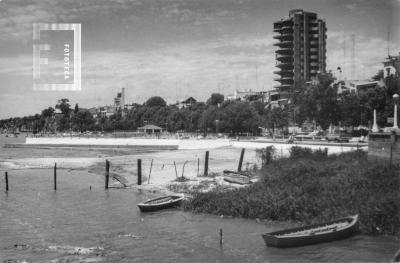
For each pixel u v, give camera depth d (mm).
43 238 36281
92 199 53812
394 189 40688
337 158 58969
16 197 56094
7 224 41094
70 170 85062
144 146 147500
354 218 35438
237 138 131750
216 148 115938
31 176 77688
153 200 47344
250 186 49031
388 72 118688
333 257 29812
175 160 91125
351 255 30031
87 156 119438
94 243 34688
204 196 45812
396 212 35750
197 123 198500
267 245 32312
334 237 33125
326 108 110312
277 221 39594
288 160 63312
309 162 56000
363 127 106812
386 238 33719
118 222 41281
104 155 120688
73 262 30266
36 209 48156
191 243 33906
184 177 63688
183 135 180125
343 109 109938
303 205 40250
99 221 41906
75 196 56219
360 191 41281
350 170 47344
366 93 104438
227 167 75500
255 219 40531
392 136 48250
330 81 112938
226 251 31797
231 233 36219
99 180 70562
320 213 39125
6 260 30672
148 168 79312
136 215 44094
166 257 30891
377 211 35875
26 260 30578
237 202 42844
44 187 64188
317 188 43719
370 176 43719
